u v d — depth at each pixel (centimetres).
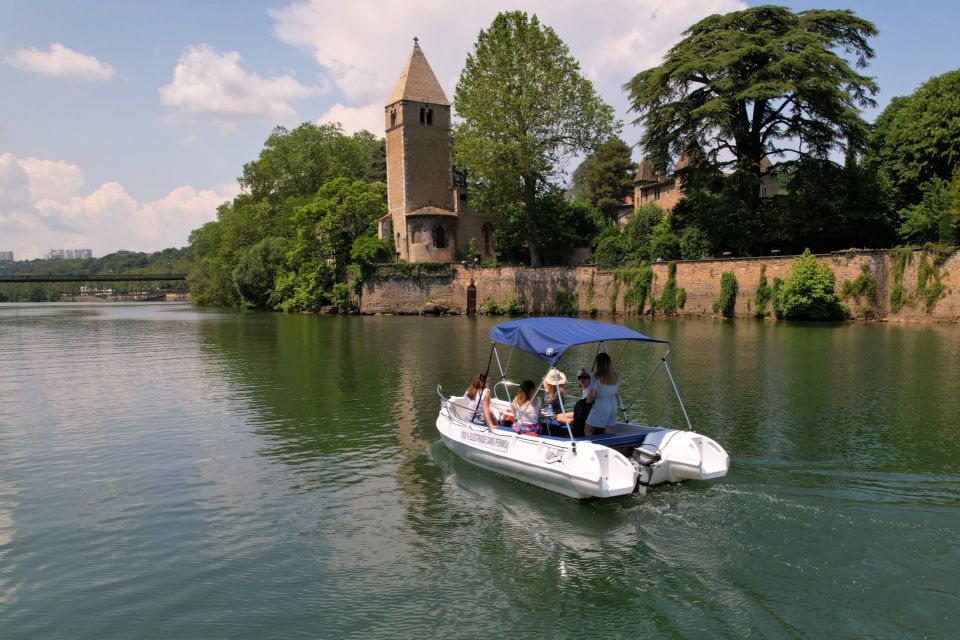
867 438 1522
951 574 861
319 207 7394
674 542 966
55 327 5756
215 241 11056
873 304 4350
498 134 5950
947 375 2336
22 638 775
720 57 4669
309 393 2219
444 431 1480
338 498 1207
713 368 2570
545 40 5966
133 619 813
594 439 1203
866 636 735
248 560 963
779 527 1008
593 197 9056
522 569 916
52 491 1270
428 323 5528
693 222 5453
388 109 7450
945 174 4572
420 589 870
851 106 4669
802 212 4959
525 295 6334
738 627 759
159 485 1295
